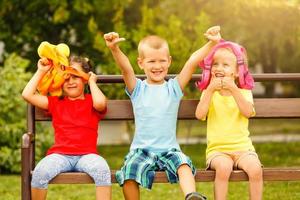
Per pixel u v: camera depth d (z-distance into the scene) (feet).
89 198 32.40
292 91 83.56
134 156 22.80
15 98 42.01
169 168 22.30
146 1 49.67
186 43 43.24
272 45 52.11
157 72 23.43
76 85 23.56
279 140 58.90
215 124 23.62
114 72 45.96
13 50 55.11
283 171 22.90
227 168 22.44
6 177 39.14
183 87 23.66
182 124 72.90
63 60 23.47
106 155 49.62
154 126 23.24
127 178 22.07
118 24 47.39
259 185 22.53
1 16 53.88
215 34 22.70
